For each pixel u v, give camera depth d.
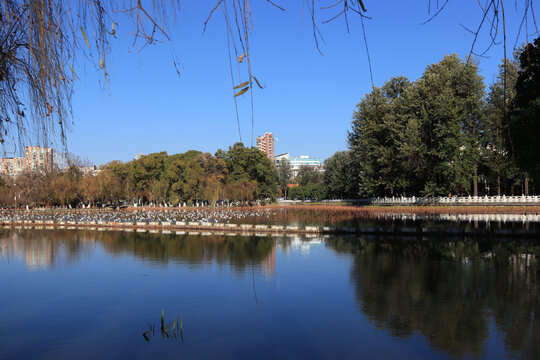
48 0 2.60
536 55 21.11
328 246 32.69
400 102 64.31
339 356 11.31
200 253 30.12
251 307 16.02
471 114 56.47
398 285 19.11
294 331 13.30
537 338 12.36
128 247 34.28
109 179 90.38
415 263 24.41
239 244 35.03
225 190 92.50
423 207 63.94
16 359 11.30
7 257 29.42
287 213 77.19
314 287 19.06
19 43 2.88
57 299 17.66
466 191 64.56
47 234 46.81
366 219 58.41
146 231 48.88
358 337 12.70
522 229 34.97
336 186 99.12
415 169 60.84
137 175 102.25
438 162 58.28
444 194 65.31
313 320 14.37
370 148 68.88
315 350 11.73
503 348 11.69
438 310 15.24
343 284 19.55
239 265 25.00
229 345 12.12
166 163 104.75
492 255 26.44
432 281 19.67
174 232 46.97
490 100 53.09
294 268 23.67
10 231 51.25
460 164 56.09
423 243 32.88
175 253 30.38
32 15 2.62
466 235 35.09
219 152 100.81
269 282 20.22
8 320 14.78
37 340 12.73
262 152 102.56
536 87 21.52
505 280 19.47
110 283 20.64
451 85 57.44
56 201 81.94
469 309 15.26
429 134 58.16
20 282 21.12
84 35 2.47
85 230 51.53
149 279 21.44
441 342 12.19
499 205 57.50
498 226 41.03
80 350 11.90
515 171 52.88
